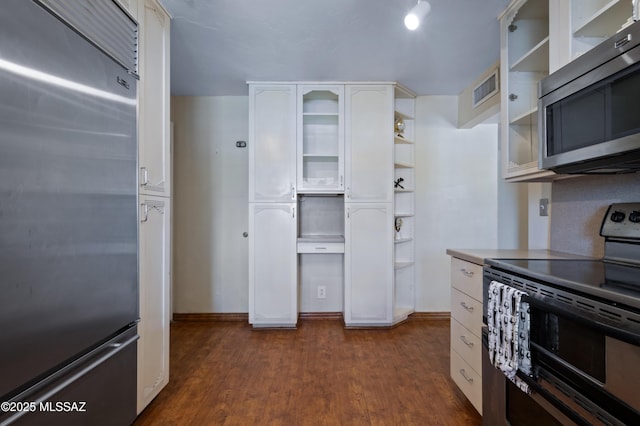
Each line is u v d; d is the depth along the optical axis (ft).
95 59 4.59
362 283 10.72
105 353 4.77
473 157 12.06
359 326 10.86
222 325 11.24
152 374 6.24
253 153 10.68
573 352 3.49
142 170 5.83
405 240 11.53
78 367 4.25
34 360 3.62
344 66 9.53
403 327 10.96
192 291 11.83
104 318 4.78
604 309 3.10
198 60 9.11
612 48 3.76
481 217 12.05
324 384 7.27
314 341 9.72
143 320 5.89
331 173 11.82
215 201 11.88
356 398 6.72
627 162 3.84
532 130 6.12
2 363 3.26
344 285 10.95
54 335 3.89
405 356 8.70
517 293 4.28
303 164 11.50
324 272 11.96
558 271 4.20
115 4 5.08
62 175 4.00
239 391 6.97
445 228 12.06
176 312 11.81
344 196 10.84
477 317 5.82
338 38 7.93
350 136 10.75
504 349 4.43
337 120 11.77
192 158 11.89
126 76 5.35
